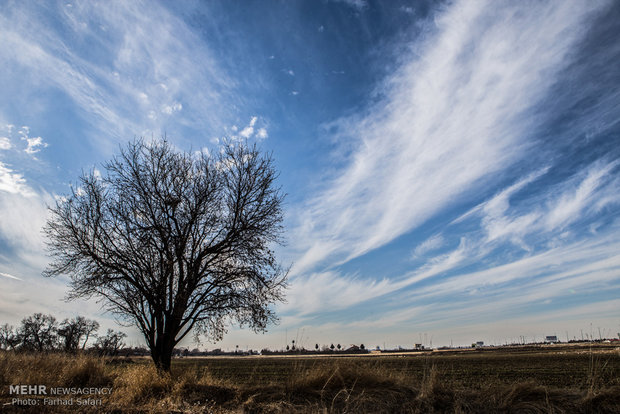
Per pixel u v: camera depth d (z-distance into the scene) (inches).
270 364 2536.9
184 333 589.9
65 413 325.7
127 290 573.0
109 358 607.2
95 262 576.1
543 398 326.0
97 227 575.5
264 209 653.3
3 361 485.1
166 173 621.3
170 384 458.0
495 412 309.4
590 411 299.0
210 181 637.9
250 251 612.1
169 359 563.8
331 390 392.8
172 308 584.7
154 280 575.2
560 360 2256.4
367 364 446.6
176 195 619.5
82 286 570.3
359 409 334.3
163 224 604.7
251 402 373.7
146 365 506.3
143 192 609.6
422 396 347.3
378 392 374.0
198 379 501.7
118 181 603.5
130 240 587.8
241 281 608.4
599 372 349.1
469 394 347.6
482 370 1598.2
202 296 597.6
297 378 419.8
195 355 5762.8
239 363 2758.4
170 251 593.9
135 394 420.5
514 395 330.0
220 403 392.5
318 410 335.0
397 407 338.3
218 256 619.2
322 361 456.4
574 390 341.7
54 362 527.2
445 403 336.5
